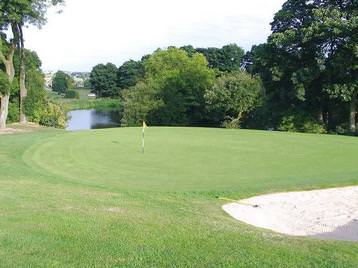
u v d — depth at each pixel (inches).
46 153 734.5
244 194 478.3
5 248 266.1
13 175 569.0
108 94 5502.0
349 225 386.3
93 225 320.8
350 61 1477.6
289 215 415.2
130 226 321.7
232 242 289.0
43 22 1536.7
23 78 1717.5
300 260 256.2
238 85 1855.3
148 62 2928.2
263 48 1685.5
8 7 1396.4
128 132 1013.8
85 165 641.0
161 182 540.7
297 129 1673.2
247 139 909.8
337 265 249.6
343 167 633.6
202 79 2417.6
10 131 1418.6
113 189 490.3
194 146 810.2
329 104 1723.7
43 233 297.6
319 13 1498.5
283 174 585.9
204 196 467.2
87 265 242.8
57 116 2247.8
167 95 2352.4
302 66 1612.9
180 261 251.4
